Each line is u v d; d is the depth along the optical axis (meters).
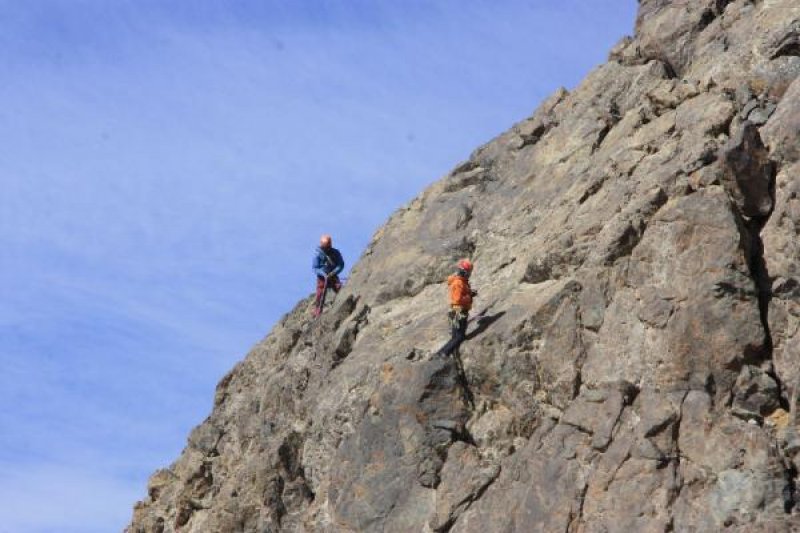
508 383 28.89
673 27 35.34
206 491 39.09
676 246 27.19
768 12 32.44
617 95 35.97
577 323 28.28
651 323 26.83
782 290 26.22
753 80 30.20
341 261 39.47
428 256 36.03
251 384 41.72
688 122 30.30
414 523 28.36
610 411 26.11
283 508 33.22
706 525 23.97
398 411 29.66
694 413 25.34
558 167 35.22
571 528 25.39
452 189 38.94
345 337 34.66
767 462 24.17
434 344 31.33
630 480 25.06
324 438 32.47
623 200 29.61
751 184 27.23
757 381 25.48
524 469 27.03
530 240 33.16
